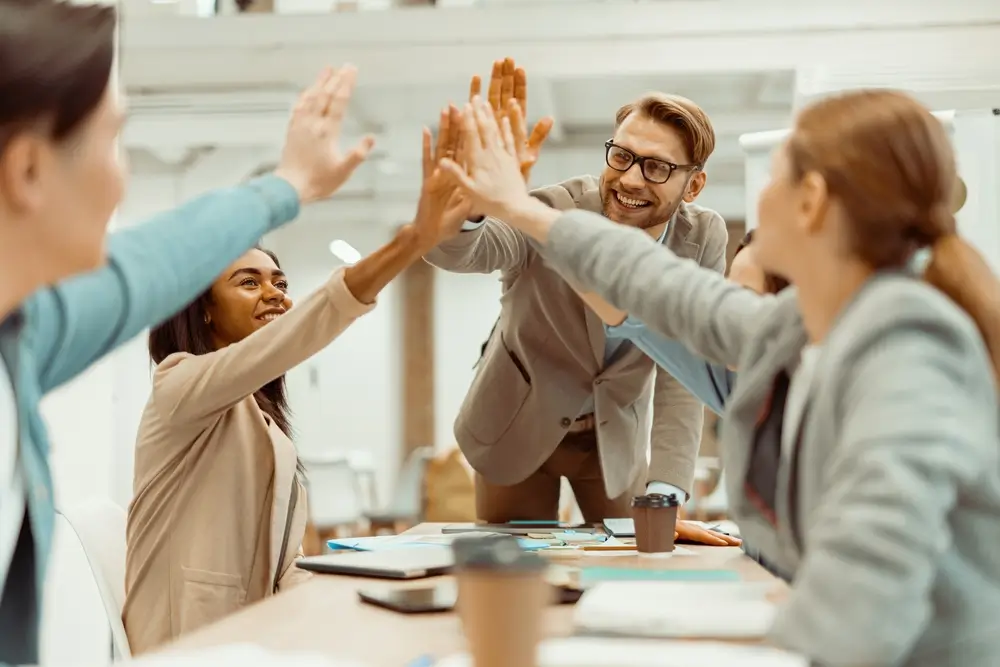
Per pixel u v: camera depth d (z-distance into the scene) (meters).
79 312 1.12
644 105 2.30
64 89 0.90
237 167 6.59
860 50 5.04
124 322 1.17
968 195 3.22
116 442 5.68
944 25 4.95
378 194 10.96
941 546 0.86
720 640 1.02
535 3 5.43
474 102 1.59
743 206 10.05
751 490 1.22
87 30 0.94
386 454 11.52
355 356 11.65
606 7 5.33
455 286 11.95
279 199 1.40
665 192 2.29
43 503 0.98
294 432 2.42
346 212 11.19
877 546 0.84
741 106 7.48
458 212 1.80
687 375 1.85
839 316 1.04
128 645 2.03
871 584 0.84
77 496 4.67
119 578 2.17
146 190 6.65
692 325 1.37
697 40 5.25
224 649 0.90
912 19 4.98
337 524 8.26
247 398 2.13
